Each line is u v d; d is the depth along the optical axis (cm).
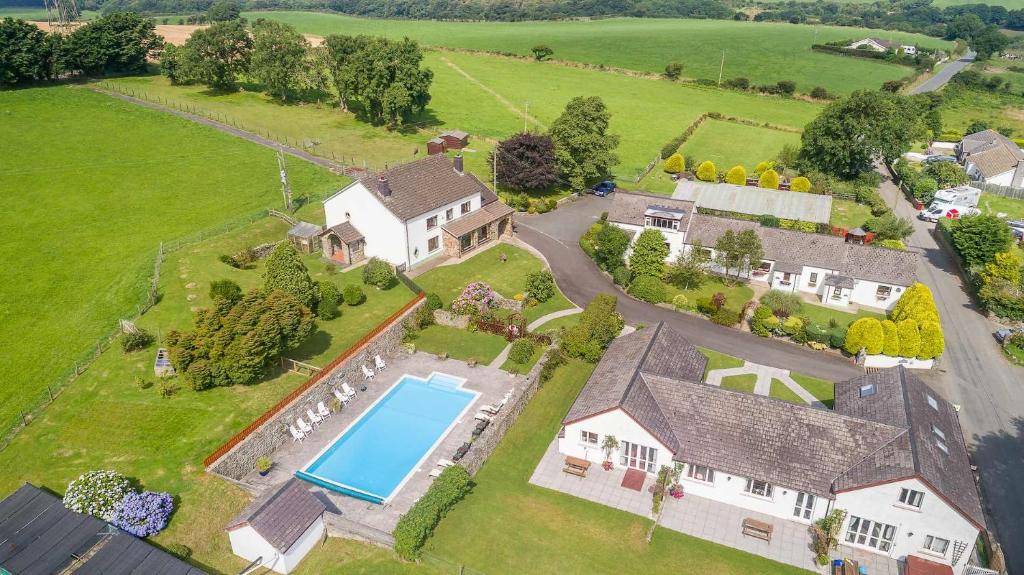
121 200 8425
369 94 11488
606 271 7344
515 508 4044
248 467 4281
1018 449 4762
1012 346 6056
